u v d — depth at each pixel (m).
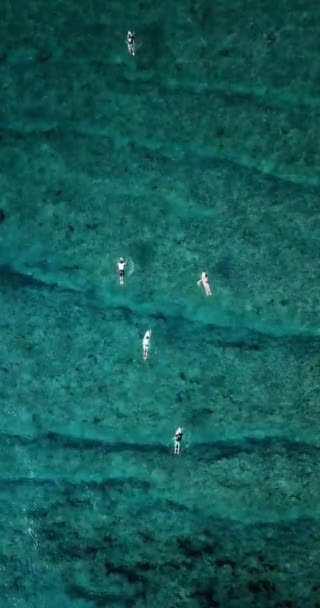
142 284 98.81
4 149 100.88
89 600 93.62
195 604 92.31
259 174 98.88
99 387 97.62
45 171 100.38
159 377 97.19
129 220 99.19
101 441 97.06
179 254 98.50
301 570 92.31
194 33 99.75
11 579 94.94
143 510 95.06
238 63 99.50
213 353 96.94
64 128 100.88
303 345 96.50
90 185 99.81
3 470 97.25
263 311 97.50
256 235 97.94
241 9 99.06
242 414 96.00
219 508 94.62
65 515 95.62
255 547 93.12
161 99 100.19
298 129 98.50
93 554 94.50
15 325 98.81
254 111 99.06
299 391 95.81
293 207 97.94
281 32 98.81
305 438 95.25
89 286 99.31
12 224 100.38
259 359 96.38
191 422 96.38
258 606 91.81
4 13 101.56
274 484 94.31
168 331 97.88
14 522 95.88
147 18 100.31
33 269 99.94
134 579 93.56
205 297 98.06
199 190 98.94
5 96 101.56
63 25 101.31
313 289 97.00
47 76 101.38
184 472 95.25
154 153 99.88
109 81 100.81
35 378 98.25
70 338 98.31
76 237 99.62
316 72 98.62
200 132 99.62
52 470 96.81
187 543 94.00
